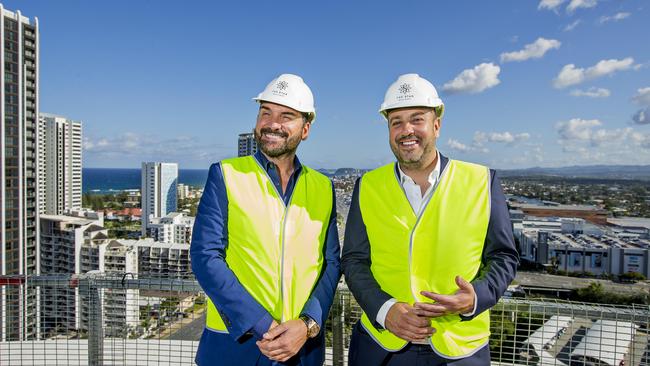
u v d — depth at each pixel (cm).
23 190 3928
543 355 262
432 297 193
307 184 247
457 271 217
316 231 238
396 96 222
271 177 237
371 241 238
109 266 4459
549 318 264
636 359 244
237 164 238
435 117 229
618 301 4069
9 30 3841
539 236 6234
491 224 223
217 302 206
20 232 3894
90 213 6394
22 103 3931
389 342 220
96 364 291
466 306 195
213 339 221
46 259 4656
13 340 303
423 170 235
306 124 249
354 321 293
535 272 5359
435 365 214
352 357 240
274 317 217
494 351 273
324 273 237
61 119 7412
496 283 209
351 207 253
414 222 227
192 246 220
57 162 7381
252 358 214
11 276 286
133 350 315
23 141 3944
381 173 249
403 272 225
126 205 13025
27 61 4003
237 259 222
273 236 224
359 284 226
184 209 11381
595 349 250
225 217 227
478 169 233
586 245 6003
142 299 292
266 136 231
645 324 245
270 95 231
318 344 229
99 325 291
